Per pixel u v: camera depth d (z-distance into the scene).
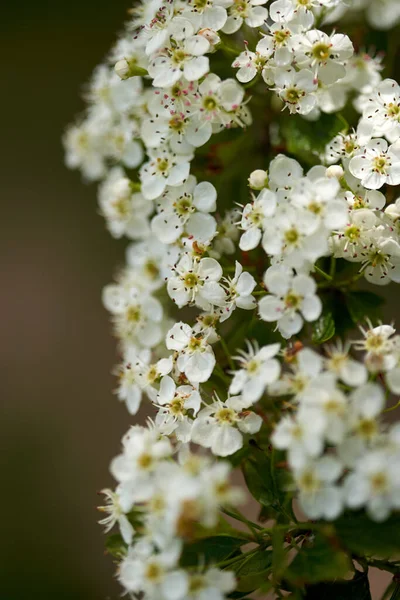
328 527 0.48
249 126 0.55
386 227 0.51
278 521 0.50
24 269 0.76
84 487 0.70
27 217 0.77
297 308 0.49
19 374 0.74
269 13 0.52
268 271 0.49
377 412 0.47
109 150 0.58
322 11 0.54
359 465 0.47
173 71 0.52
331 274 0.52
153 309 0.55
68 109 0.75
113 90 0.56
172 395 0.51
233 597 0.49
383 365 0.48
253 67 0.52
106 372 0.72
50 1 0.75
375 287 0.63
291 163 0.51
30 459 0.71
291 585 0.49
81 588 0.67
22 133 0.77
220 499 0.47
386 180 0.51
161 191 0.52
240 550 0.50
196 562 0.49
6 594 0.68
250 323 0.53
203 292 0.51
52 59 0.76
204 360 0.51
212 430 0.50
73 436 0.72
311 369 0.48
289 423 0.47
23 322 0.75
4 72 0.77
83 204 0.76
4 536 0.69
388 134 0.51
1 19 0.76
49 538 0.69
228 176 0.55
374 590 0.62
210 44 0.52
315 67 0.52
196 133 0.52
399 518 0.48
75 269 0.75
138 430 0.50
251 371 0.49
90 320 0.74
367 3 0.56
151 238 0.55
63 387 0.73
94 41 0.74
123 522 0.49
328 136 0.53
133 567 0.48
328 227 0.49
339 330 0.53
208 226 0.52
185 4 0.52
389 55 0.56
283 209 0.49
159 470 0.48
